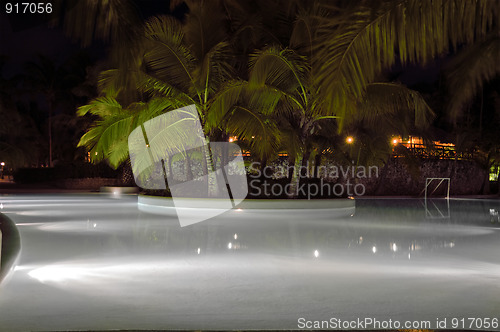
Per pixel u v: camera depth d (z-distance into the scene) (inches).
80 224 546.6
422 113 761.0
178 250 361.7
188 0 808.3
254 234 470.0
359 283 250.5
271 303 209.5
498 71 353.1
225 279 259.6
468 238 446.9
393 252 358.0
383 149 989.8
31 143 2315.5
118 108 944.9
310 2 775.7
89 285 242.4
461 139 1384.1
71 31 305.4
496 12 219.9
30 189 1572.3
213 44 791.7
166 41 771.4
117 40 331.6
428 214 741.9
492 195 1441.9
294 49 794.2
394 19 224.5
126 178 1460.4
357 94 228.7
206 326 176.1
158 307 201.8
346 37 228.7
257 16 860.6
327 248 377.1
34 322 179.3
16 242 360.5
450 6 221.1
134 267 291.9
